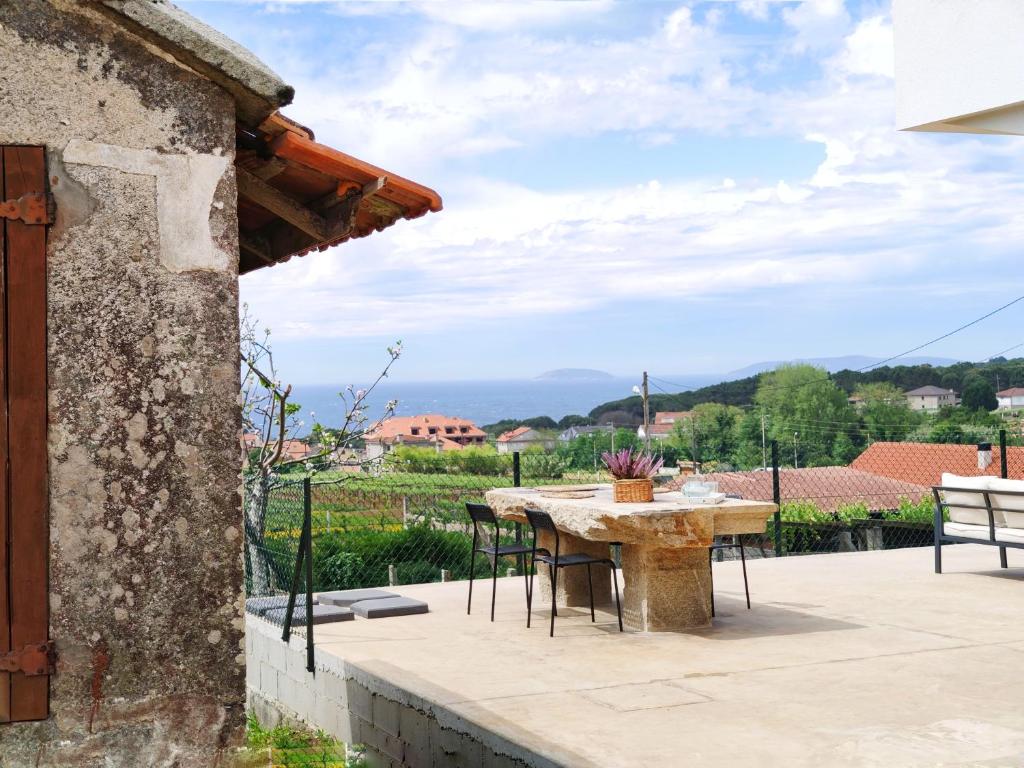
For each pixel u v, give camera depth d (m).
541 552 7.18
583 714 4.88
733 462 46.03
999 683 5.39
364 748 5.79
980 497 8.79
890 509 18.39
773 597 8.05
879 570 9.33
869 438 46.59
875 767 4.11
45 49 3.87
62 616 3.85
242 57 4.06
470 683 5.48
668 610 6.90
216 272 4.08
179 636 3.99
